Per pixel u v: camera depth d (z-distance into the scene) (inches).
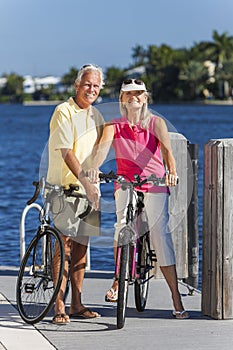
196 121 3678.6
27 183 1172.5
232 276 340.8
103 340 310.8
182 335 318.0
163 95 6638.8
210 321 340.2
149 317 347.9
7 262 574.9
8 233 695.7
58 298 335.0
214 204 338.0
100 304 370.3
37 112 6402.6
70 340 310.2
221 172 335.3
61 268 323.0
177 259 422.0
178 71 6565.0
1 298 375.6
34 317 331.6
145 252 346.9
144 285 358.0
